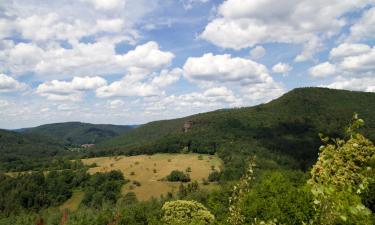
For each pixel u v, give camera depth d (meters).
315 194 6.66
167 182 161.62
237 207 10.82
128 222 82.00
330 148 6.94
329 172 6.77
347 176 6.67
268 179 44.09
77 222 98.88
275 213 31.23
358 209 6.67
